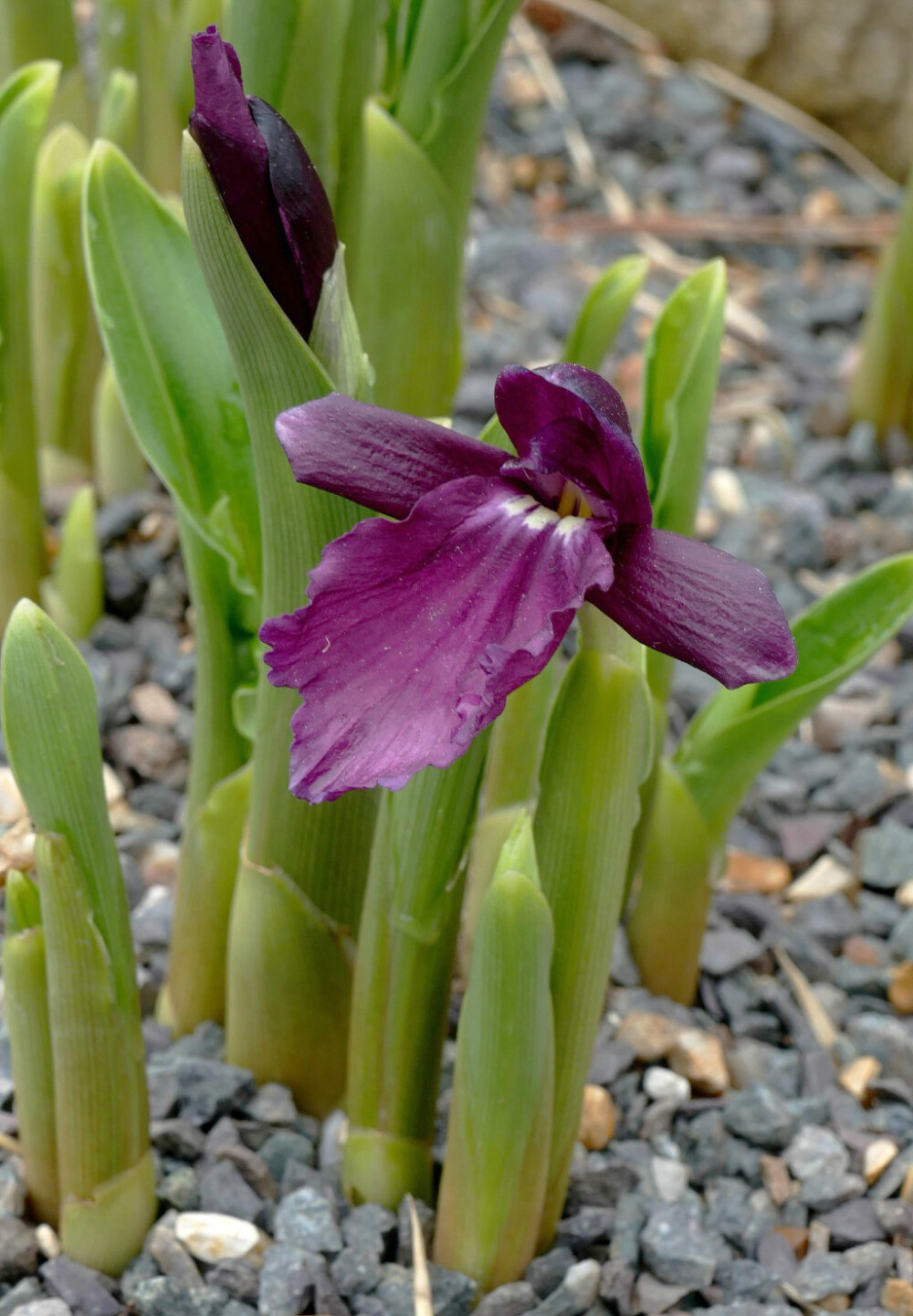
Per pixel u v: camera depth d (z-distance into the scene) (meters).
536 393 0.29
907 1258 0.39
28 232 0.43
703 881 0.42
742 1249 0.39
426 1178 0.37
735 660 0.28
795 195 0.83
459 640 0.28
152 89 0.52
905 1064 0.43
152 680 0.51
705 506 0.64
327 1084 0.39
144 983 0.42
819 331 0.75
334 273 0.30
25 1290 0.37
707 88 0.87
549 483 0.29
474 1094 0.34
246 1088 0.39
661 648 0.28
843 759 0.52
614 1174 0.39
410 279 0.40
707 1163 0.40
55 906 0.33
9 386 0.45
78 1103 0.35
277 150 0.29
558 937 0.33
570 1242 0.38
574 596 0.28
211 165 0.29
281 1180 0.39
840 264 0.80
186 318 0.36
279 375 0.31
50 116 0.51
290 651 0.28
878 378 0.65
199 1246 0.37
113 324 0.35
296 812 0.35
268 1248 0.37
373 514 0.32
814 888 0.48
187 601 0.53
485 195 0.80
